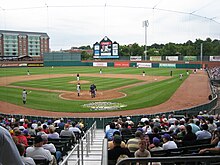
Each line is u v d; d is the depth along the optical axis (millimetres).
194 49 124250
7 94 37281
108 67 93188
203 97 35344
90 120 22031
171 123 15523
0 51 148500
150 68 87500
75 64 99750
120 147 6836
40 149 7848
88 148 11891
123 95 35688
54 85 45562
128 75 63312
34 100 32781
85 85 45531
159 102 31375
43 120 21281
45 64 98125
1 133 2500
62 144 11031
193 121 13727
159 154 7625
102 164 3002
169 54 127250
